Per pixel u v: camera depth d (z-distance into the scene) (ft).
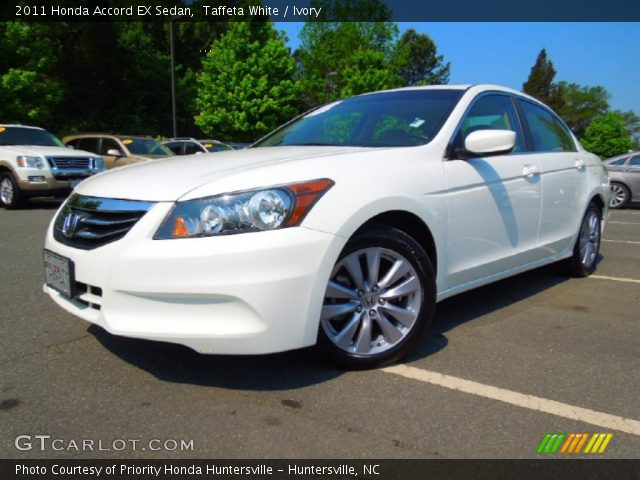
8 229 25.86
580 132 226.79
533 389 9.00
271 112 92.99
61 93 76.23
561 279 16.80
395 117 11.96
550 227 14.23
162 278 8.03
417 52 241.35
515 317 12.83
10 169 34.17
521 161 12.89
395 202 9.39
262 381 9.08
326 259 8.44
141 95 114.52
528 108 14.42
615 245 24.06
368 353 9.49
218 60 93.76
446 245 10.56
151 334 8.10
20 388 8.80
